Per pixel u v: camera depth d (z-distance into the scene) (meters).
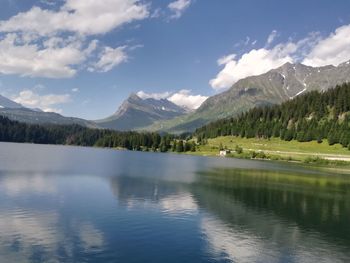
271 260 46.34
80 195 80.88
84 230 54.62
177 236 53.62
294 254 48.75
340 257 48.53
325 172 172.50
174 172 141.88
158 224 59.38
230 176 133.50
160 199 80.25
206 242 51.69
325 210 75.81
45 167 136.25
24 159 170.88
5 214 61.31
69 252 45.66
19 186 88.31
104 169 141.25
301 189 104.88
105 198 78.69
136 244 49.59
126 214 65.12
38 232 52.53
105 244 48.97
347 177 151.88
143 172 137.00
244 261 45.56
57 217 61.03
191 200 80.38
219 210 71.31
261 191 97.38
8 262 41.75
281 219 66.31
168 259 44.94
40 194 79.69
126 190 90.25
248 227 60.03
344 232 59.84
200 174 137.38
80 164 159.12
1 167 127.56
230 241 52.59
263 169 172.88
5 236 50.12
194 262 44.41
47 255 44.34
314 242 53.94
